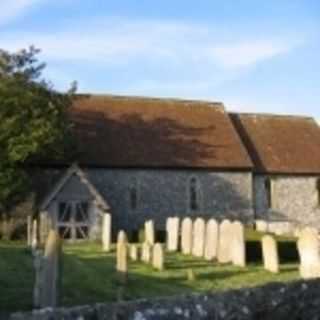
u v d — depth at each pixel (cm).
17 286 1266
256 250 2331
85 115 3884
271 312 562
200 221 2480
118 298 1330
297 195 4162
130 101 4131
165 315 510
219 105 4378
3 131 3144
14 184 3194
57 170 3462
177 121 4100
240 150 4028
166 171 3756
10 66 3269
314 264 1566
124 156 3678
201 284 1722
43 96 3238
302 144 4403
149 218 3675
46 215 3278
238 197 3922
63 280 1399
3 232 3222
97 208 3378
